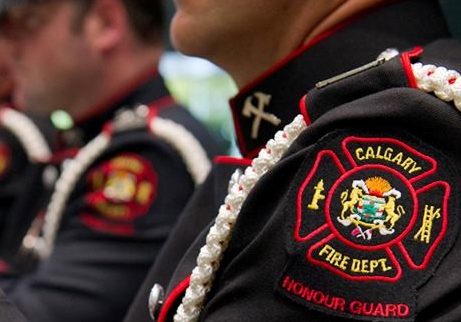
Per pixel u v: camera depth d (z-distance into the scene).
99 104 3.80
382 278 1.71
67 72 3.79
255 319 1.79
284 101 2.12
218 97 5.00
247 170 1.93
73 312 3.42
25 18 3.82
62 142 4.06
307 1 2.11
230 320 1.81
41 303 3.45
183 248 2.24
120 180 3.49
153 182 3.47
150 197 3.46
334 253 1.74
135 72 3.76
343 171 1.79
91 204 3.52
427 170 1.77
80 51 3.77
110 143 3.55
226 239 1.92
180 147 3.50
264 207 1.87
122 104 3.75
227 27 2.16
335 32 2.09
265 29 2.15
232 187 1.98
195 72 5.04
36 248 3.97
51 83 3.82
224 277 1.88
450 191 1.76
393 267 1.72
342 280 1.72
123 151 3.53
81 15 3.76
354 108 1.83
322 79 2.07
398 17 2.09
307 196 1.79
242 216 1.88
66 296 3.44
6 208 4.16
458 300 1.69
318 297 1.73
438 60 1.91
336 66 2.06
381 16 2.09
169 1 4.20
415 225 1.74
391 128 1.81
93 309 3.41
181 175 3.49
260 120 2.15
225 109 4.99
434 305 1.69
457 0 2.61
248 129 2.19
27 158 4.20
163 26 3.85
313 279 1.74
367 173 1.78
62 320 3.42
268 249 1.81
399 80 1.85
